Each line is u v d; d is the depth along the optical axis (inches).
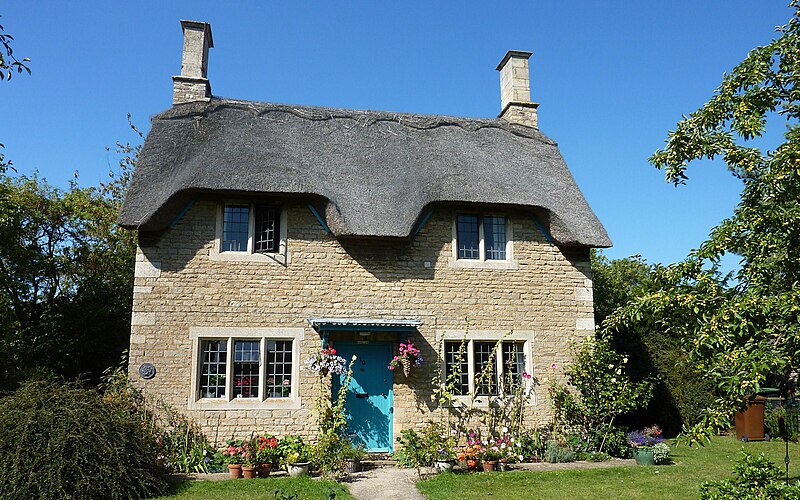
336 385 478.0
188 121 528.4
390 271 495.2
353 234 464.4
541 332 510.0
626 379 503.2
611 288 853.2
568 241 509.0
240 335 463.2
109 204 793.6
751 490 258.5
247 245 478.6
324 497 344.2
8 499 302.2
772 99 285.7
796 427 594.9
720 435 627.8
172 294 458.6
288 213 486.9
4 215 618.2
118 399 411.5
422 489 370.0
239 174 464.1
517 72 639.1
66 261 712.4
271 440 422.3
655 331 635.5
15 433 316.5
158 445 416.2
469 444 446.6
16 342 658.2
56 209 713.6
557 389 499.5
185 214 471.2
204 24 580.7
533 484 382.9
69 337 649.6
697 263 288.5
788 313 242.1
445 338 494.3
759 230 272.5
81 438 321.7
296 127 553.0
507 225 523.5
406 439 463.5
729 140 293.3
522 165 559.8
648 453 454.6
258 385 464.4
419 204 482.0
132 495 335.3
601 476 407.5
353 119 580.4
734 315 256.5
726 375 260.4
